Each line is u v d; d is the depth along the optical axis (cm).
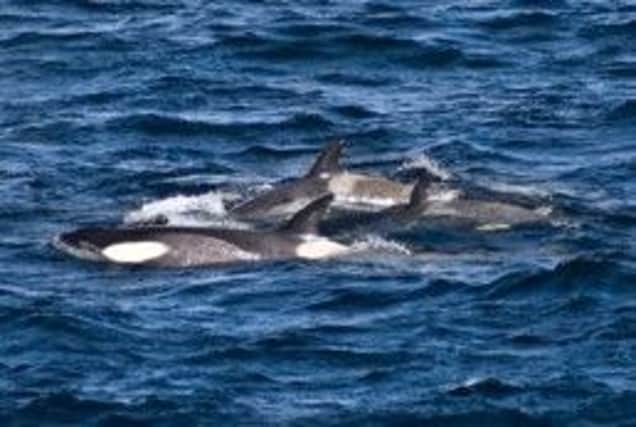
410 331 9381
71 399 8788
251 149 12012
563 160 11719
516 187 11288
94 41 13788
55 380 8956
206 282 9988
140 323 9481
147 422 8625
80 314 9525
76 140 12106
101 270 10188
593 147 11906
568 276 9825
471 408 8681
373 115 12475
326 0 14475
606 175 11456
